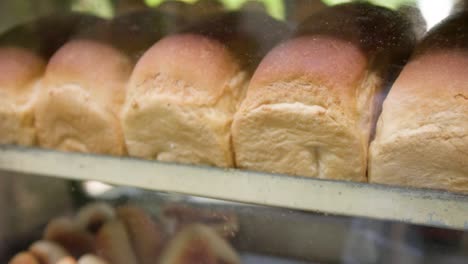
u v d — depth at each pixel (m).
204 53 0.79
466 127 0.70
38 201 0.94
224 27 0.82
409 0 0.79
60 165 0.84
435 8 0.78
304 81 0.74
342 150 0.75
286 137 0.76
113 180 0.81
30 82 0.87
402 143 0.72
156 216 0.89
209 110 0.78
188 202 0.87
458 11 0.77
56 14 0.92
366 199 0.73
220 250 0.87
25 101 0.86
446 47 0.73
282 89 0.75
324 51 0.75
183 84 0.79
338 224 0.84
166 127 0.80
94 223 0.92
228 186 0.77
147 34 0.85
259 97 0.76
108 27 0.87
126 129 0.82
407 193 0.72
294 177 0.75
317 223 0.84
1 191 0.94
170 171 0.79
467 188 0.71
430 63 0.73
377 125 0.74
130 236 0.90
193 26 0.83
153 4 0.88
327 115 0.74
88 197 0.92
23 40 0.89
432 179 0.72
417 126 0.72
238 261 0.87
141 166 0.80
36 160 0.85
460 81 0.71
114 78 0.83
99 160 0.82
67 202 0.93
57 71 0.84
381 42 0.77
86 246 0.92
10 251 0.94
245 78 0.80
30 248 0.92
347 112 0.74
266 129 0.77
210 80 0.78
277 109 0.75
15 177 0.93
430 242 0.83
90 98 0.82
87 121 0.83
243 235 0.86
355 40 0.76
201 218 0.87
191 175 0.78
